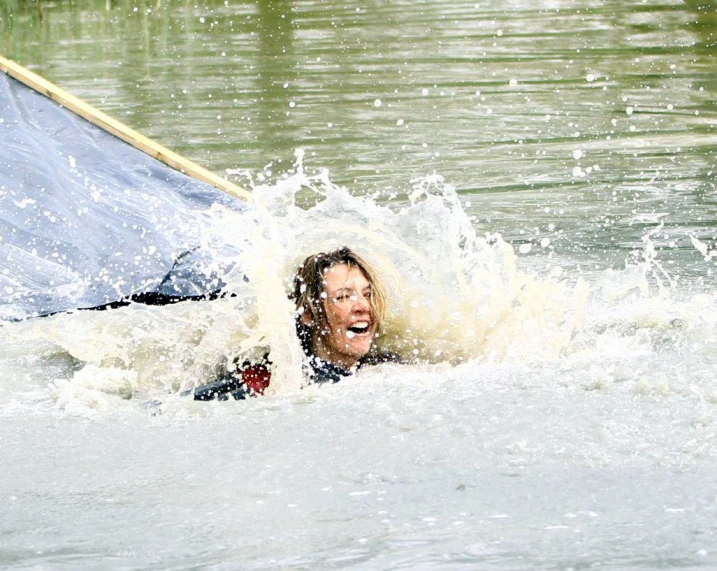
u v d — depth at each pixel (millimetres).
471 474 9867
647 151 25781
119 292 15555
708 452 10062
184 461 10547
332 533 8844
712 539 8523
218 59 39719
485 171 24328
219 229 16609
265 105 32031
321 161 25469
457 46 41344
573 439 10492
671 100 31719
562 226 19875
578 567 8164
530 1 52406
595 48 40312
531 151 26094
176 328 14219
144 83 35375
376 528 8914
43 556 8695
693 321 14117
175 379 13438
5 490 10023
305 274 13555
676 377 11961
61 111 20031
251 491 9766
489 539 8648
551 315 13992
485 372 12664
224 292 15055
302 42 43031
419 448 10500
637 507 9094
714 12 47656
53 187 18219
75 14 51031
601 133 27891
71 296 15688
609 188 22562
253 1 54438
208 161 25531
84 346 14266
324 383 12820
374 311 13539
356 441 10766
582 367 12547
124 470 10414
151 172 19172
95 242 17016
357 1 54156
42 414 12195
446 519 9023
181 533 8984
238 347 13578
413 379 12594
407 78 35781
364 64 38406
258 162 25406
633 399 11414
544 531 8750
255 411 11883
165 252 16531
